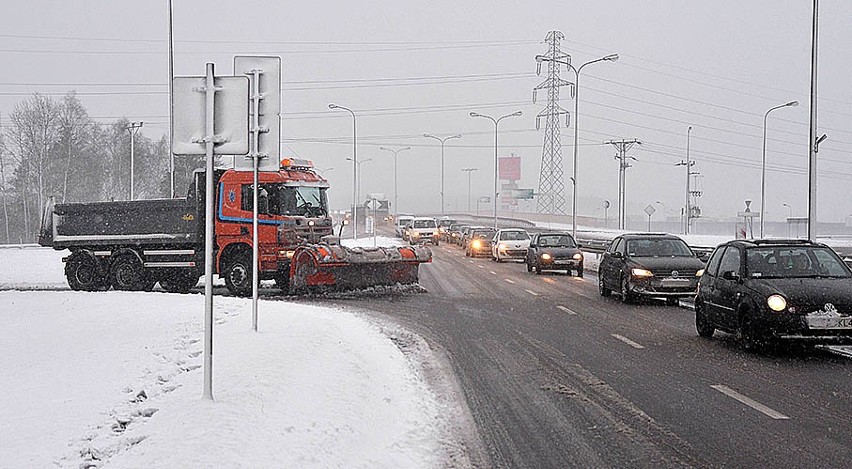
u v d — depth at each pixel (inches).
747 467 264.8
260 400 310.8
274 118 502.3
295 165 951.0
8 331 535.5
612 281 858.1
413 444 291.4
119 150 3272.6
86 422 300.5
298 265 866.8
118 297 759.1
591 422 327.3
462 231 2637.8
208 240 307.6
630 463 270.8
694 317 699.4
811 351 510.0
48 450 266.5
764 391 384.8
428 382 410.3
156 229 924.0
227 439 259.0
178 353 436.1
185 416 287.6
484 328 624.4
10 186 2903.5
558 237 1315.2
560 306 789.2
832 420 326.0
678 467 266.1
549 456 279.3
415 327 626.8
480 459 275.3
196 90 306.8
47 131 2849.4
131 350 449.1
